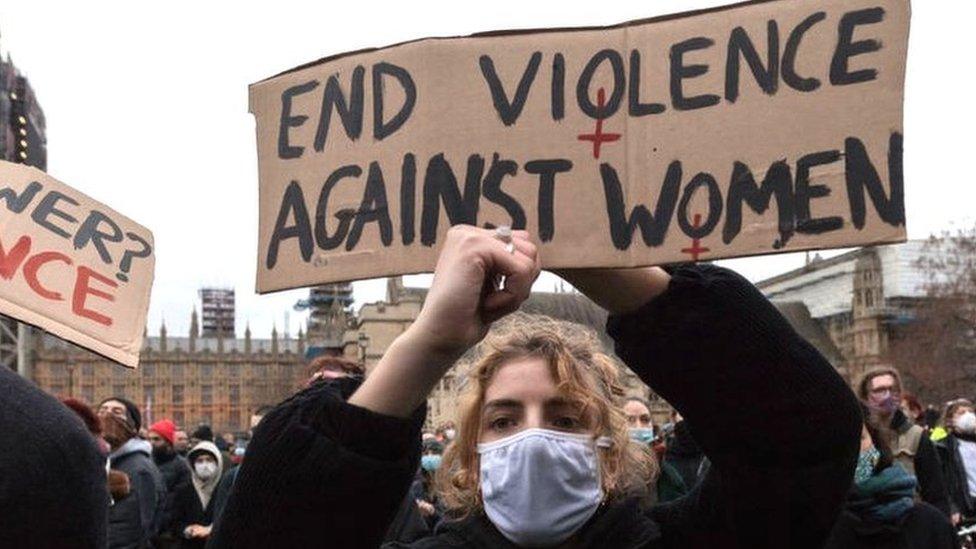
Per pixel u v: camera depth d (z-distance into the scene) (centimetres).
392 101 217
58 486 162
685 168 205
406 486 194
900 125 197
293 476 188
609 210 207
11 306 232
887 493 468
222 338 14938
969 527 874
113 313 241
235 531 191
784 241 199
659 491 609
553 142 210
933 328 6844
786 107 202
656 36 210
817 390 211
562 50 212
